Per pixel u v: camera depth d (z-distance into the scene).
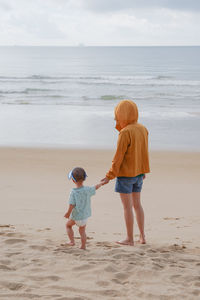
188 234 6.15
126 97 34.31
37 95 36.00
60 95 36.03
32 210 7.73
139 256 4.32
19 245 4.59
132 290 3.24
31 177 11.15
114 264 3.91
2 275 3.44
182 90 39.09
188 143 17.02
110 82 47.38
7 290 3.08
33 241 4.86
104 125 21.67
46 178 11.05
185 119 23.56
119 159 5.02
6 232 5.59
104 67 82.38
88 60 115.38
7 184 10.23
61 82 47.59
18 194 9.16
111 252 4.44
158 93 36.91
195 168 12.58
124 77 55.25
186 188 10.12
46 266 3.78
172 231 6.38
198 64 89.19
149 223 7.00
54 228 6.27
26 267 3.72
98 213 7.66
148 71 69.94
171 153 15.02
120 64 92.88
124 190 5.15
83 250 4.52
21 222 6.71
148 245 5.19
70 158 13.99
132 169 5.09
